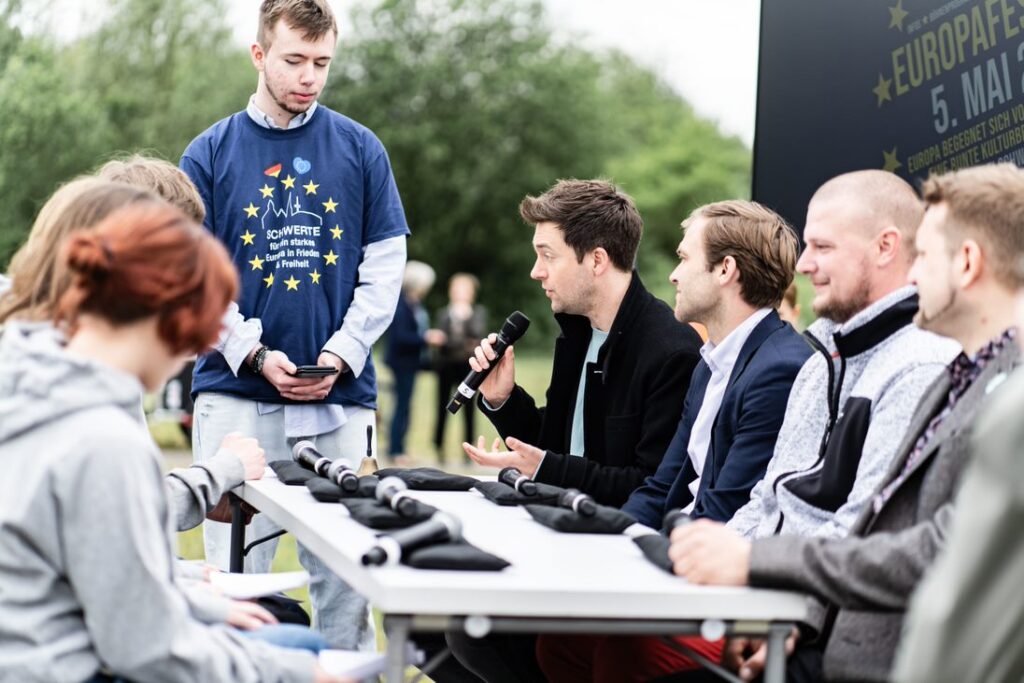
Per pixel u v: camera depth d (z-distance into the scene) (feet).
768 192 14.19
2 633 6.54
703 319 10.93
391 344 46.96
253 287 13.25
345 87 117.19
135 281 6.68
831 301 9.07
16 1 67.82
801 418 9.61
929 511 7.37
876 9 13.03
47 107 67.46
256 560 13.37
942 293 7.41
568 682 10.02
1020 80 11.48
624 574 7.15
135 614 6.50
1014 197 7.27
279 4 13.01
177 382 37.11
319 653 7.81
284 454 13.23
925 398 8.02
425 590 6.51
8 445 6.68
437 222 117.80
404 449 47.03
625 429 11.91
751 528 9.59
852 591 6.88
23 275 7.29
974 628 4.71
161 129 84.12
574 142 119.14
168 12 84.84
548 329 120.16
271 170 13.33
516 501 9.95
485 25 117.80
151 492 6.64
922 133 12.60
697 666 8.45
